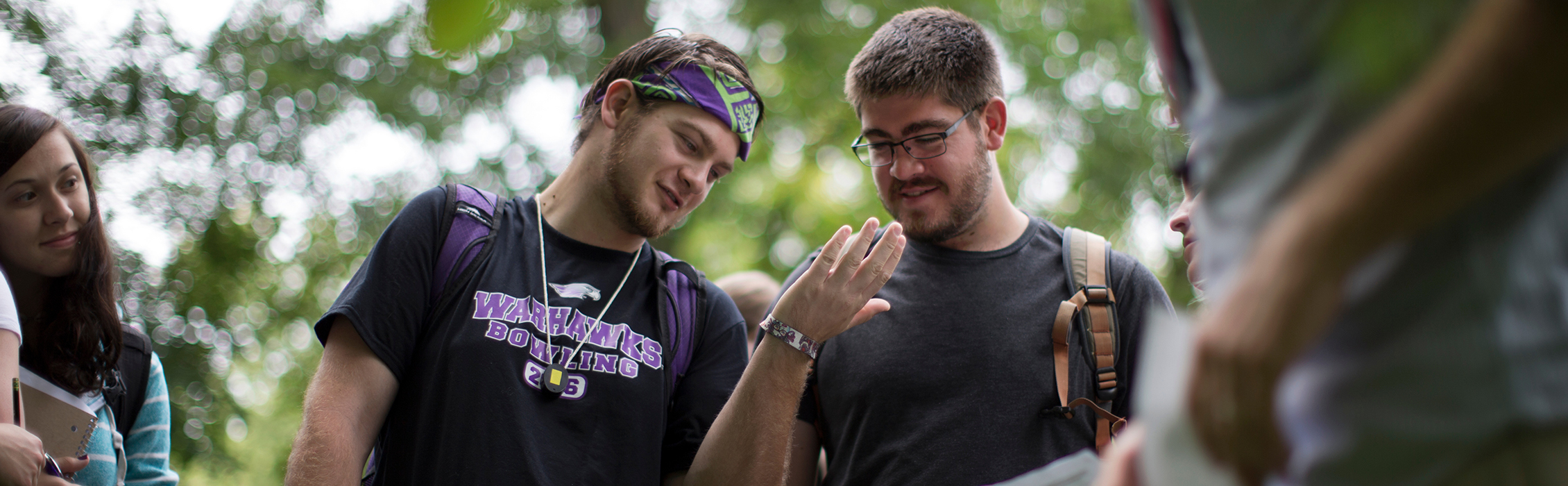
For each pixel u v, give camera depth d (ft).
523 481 6.91
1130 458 3.24
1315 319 2.40
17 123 7.80
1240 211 2.82
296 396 36.11
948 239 8.24
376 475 7.23
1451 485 2.61
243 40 29.58
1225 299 2.61
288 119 29.78
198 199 28.19
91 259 8.05
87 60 25.25
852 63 8.63
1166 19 3.24
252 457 35.96
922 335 7.93
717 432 7.47
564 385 7.30
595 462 7.23
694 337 8.15
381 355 7.09
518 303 7.52
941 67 7.98
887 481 7.53
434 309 7.43
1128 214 35.68
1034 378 7.68
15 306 7.39
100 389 8.07
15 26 23.98
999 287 8.11
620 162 7.89
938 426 7.56
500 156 31.65
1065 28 34.83
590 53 30.17
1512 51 2.02
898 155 8.09
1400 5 1.76
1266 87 2.72
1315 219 2.34
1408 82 2.24
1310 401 2.73
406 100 30.35
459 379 7.12
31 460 6.72
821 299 7.37
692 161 7.94
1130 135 34.88
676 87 7.93
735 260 35.42
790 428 7.43
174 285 27.35
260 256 30.22
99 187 24.39
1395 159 2.18
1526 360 2.47
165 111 27.04
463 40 2.63
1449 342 2.54
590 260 8.05
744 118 8.15
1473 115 2.08
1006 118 8.47
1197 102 3.13
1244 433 2.57
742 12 32.17
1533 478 2.48
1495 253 2.51
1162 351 3.11
